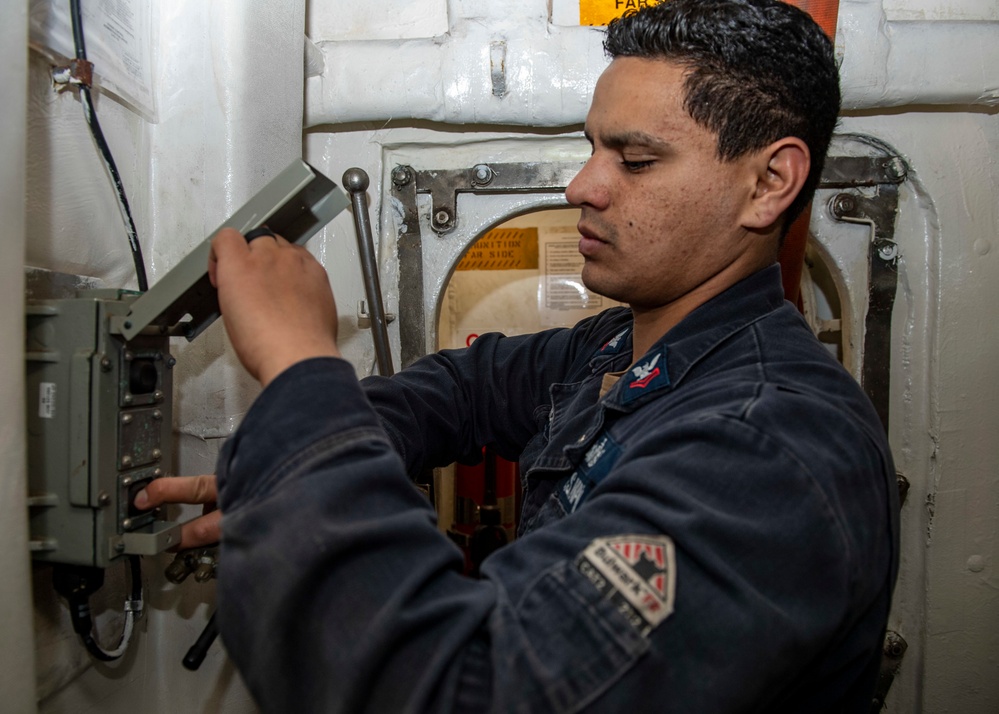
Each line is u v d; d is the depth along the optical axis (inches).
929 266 45.9
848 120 45.4
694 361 23.8
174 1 35.9
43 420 25.4
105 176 31.5
